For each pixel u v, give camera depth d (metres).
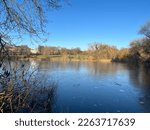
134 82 20.25
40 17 6.84
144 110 10.98
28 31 6.67
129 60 59.69
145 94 14.77
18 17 6.49
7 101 7.05
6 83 6.80
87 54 70.69
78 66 38.84
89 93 14.61
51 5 6.99
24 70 7.69
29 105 7.97
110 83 19.33
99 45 71.31
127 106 11.65
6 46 6.48
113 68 36.62
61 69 30.86
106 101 12.57
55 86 13.56
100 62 58.69
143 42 54.78
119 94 14.65
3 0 6.41
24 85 7.56
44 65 37.41
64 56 64.44
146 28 53.06
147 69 35.62
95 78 22.44
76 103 11.79
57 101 11.86
